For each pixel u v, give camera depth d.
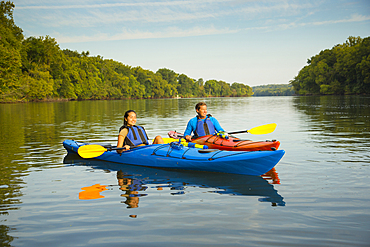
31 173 4.88
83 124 13.15
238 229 2.62
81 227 2.72
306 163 5.16
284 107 27.09
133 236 2.52
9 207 3.27
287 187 3.86
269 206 3.18
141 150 5.62
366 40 68.69
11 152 6.78
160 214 3.00
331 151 6.16
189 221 2.81
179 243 2.38
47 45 59.50
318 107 24.30
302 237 2.45
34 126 12.40
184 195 3.62
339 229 2.58
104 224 2.78
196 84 176.62
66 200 3.48
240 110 23.89
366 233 2.50
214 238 2.46
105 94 87.12
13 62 42.28
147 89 125.38
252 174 4.61
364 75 61.97
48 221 2.87
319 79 78.12
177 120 14.89
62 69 66.75
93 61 91.06
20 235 2.58
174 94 148.62
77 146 6.47
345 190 3.66
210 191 3.79
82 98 79.25
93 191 3.85
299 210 3.04
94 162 5.82
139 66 132.12
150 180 4.41
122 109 28.09
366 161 5.20
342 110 19.61
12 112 23.08
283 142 7.43
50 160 5.95
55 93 63.81
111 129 11.14
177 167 5.14
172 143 5.52
